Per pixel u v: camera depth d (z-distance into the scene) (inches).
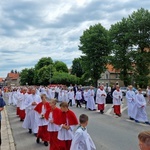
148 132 95.8
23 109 624.4
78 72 3934.5
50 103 316.5
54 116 292.5
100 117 677.3
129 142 384.8
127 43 1953.7
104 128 508.7
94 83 2357.3
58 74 3609.7
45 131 382.3
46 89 1546.5
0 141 382.6
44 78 3988.7
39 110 389.7
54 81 3469.5
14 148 360.2
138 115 598.5
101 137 422.6
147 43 1902.1
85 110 869.8
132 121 606.2
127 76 2009.1
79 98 1010.1
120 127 521.0
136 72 1945.1
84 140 216.4
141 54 1871.3
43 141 405.7
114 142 385.7
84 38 2313.0
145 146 92.7
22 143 396.2
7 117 713.6
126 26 1959.9
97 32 2303.2
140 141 95.1
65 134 286.2
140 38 1891.0
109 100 1109.1
